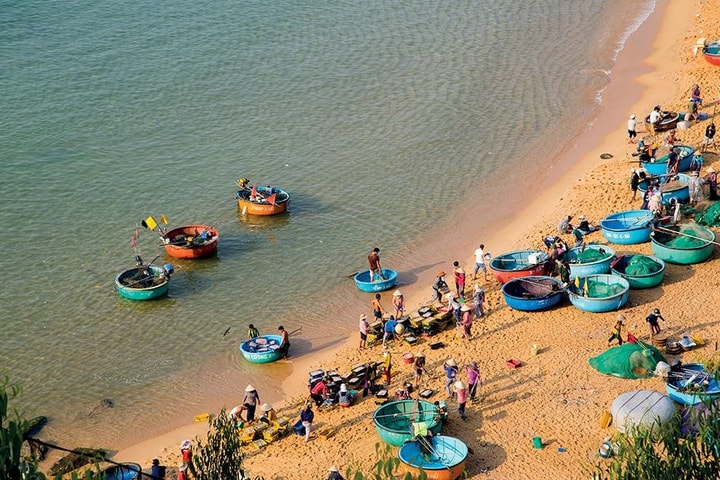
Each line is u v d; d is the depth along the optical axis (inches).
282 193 2736.2
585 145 3016.7
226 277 2415.1
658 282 2112.5
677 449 1074.1
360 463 1630.2
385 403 1829.5
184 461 1689.2
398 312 2144.4
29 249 2544.3
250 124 3262.8
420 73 3639.3
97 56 3816.4
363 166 2960.1
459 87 3506.4
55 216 2704.2
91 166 2992.1
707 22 3924.7
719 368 1427.2
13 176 2918.3
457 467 1519.4
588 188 2704.2
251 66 3732.8
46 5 4311.0
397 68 3688.5
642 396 1638.8
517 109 3314.5
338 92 3491.6
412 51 3846.0
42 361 2091.5
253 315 2251.5
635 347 1831.9
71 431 1868.8
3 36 3969.0
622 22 4062.5
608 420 1651.1
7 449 765.3
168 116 3334.2
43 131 3216.0
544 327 2026.3
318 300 2303.2
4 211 2721.5
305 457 1681.8
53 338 2174.0
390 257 2481.5
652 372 1800.0
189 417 1903.3
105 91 3518.7
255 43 3949.3
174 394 1977.1
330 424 1785.2
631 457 1120.2
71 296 2333.9
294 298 2315.5
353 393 1865.2
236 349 2123.5
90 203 2773.1
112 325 2223.2
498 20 4160.9
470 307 2091.5
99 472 920.3
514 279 2153.1
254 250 2534.5
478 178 2866.6
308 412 1734.7
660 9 4178.2
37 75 3639.3
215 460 1229.7
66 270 2445.9
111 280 2401.6
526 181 2829.7
